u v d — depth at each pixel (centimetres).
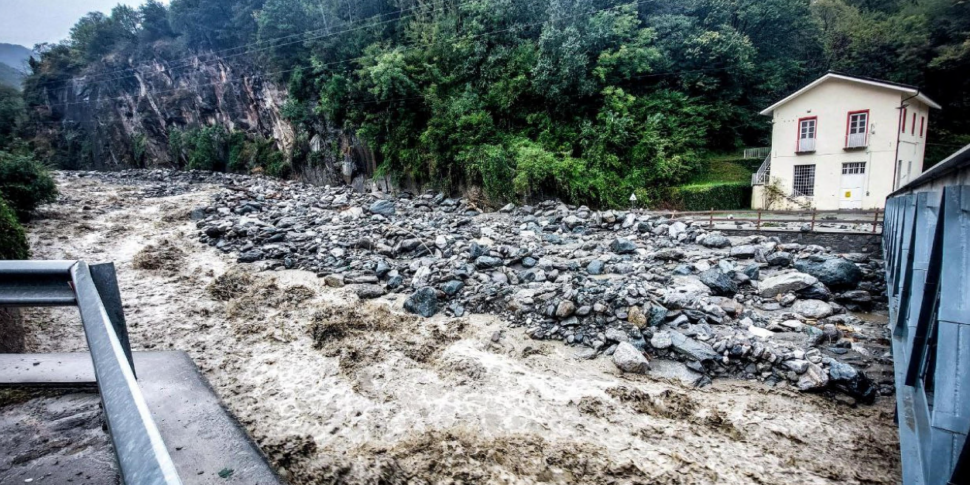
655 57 2414
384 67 2441
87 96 5566
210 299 990
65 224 1630
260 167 3978
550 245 1478
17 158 1672
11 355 286
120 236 1512
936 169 320
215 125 4500
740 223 1723
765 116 2866
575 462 510
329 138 3166
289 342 801
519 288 1002
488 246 1336
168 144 4959
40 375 261
